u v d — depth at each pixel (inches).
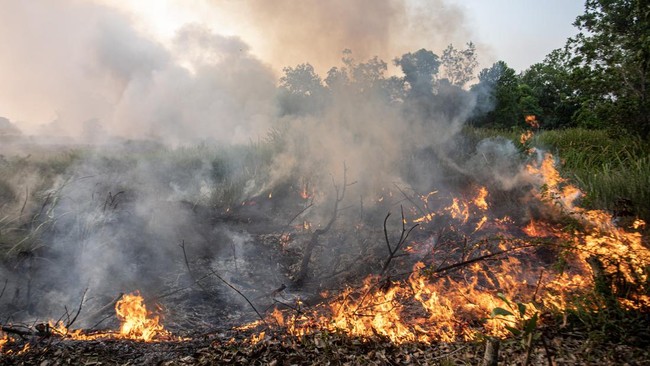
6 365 110.1
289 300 174.9
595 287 136.1
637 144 313.4
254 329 141.2
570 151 318.0
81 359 113.1
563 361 106.5
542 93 906.1
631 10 347.9
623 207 176.1
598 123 379.6
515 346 114.7
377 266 194.2
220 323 157.4
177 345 124.8
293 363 111.8
